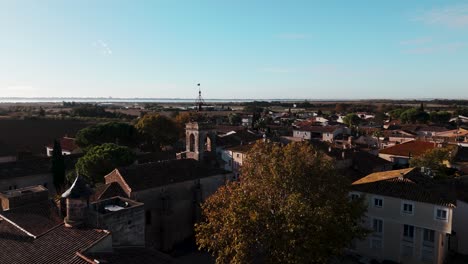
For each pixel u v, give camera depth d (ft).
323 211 108.78
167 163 179.63
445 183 178.50
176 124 380.58
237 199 112.68
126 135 315.99
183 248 167.73
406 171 164.76
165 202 162.81
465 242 159.94
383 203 152.25
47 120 566.36
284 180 128.26
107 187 155.12
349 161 232.73
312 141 254.68
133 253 100.68
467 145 332.19
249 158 143.64
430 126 511.40
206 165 193.57
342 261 153.48
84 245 93.15
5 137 412.77
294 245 103.65
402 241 148.66
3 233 101.91
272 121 649.20
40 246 95.20
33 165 225.56
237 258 103.81
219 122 607.37
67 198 102.06
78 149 308.40
